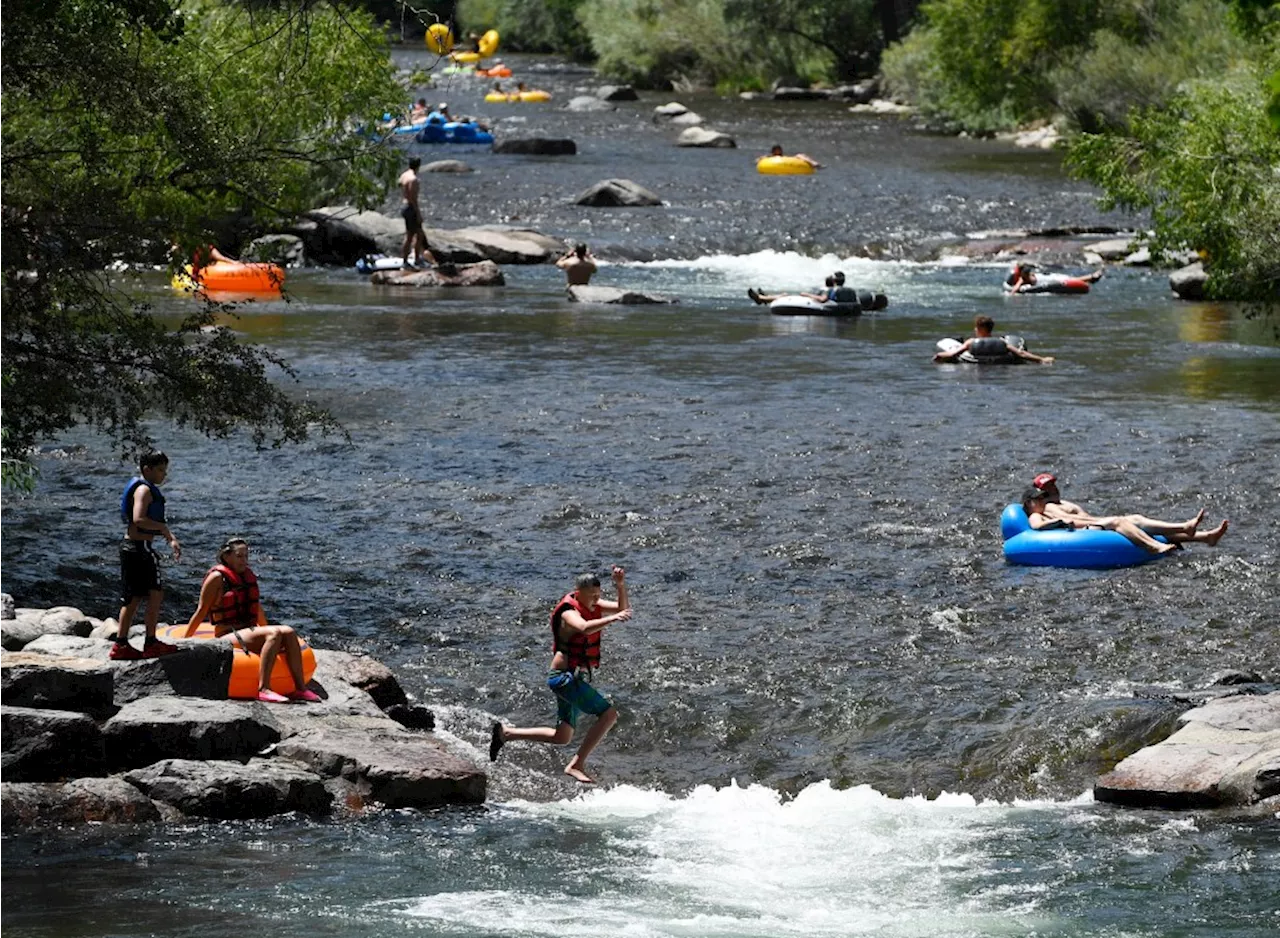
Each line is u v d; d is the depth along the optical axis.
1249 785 47.66
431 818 46.62
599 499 79.94
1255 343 124.44
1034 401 102.19
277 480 82.75
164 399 69.38
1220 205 115.25
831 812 48.41
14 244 65.31
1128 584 67.88
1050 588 67.50
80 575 67.38
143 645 53.22
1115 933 38.09
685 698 56.62
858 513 77.88
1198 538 71.69
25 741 46.38
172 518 75.69
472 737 54.28
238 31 107.69
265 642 52.41
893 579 68.75
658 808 48.91
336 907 39.00
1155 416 97.62
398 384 105.88
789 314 137.88
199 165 70.19
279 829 44.69
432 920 38.31
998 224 188.62
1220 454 88.19
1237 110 117.56
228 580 53.94
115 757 47.62
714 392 104.44
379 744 49.66
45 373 66.69
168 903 38.88
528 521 76.56
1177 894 40.66
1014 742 53.12
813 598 66.44
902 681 57.91
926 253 176.12
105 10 65.00
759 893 40.88
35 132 69.12
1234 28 124.31
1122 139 126.62
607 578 68.81
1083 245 175.38
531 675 59.06
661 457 87.88
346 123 129.12
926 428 94.56
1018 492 81.19
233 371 69.38
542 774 51.84
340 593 66.62
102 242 66.69
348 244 164.12
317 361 113.12
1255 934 38.00
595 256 169.88
